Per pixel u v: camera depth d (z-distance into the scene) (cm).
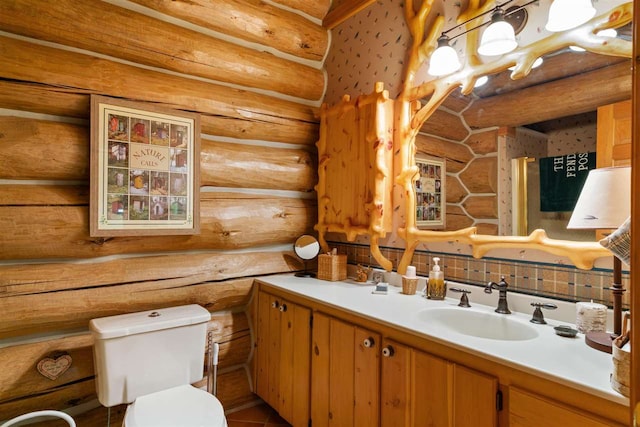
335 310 174
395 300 180
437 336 128
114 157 186
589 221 117
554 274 151
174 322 177
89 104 182
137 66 204
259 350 234
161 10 209
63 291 176
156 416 147
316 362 184
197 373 186
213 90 223
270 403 221
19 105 170
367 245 238
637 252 75
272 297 221
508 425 110
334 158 243
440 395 127
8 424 139
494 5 171
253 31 240
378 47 233
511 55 163
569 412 96
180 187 207
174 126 206
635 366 75
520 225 160
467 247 182
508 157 165
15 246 166
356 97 239
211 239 221
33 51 171
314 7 267
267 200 246
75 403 182
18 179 171
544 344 121
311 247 250
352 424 163
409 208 206
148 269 201
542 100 154
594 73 139
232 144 235
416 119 204
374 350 152
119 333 162
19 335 171
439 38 186
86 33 184
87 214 182
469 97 180
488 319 156
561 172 148
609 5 135
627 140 131
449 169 188
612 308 135
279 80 252
